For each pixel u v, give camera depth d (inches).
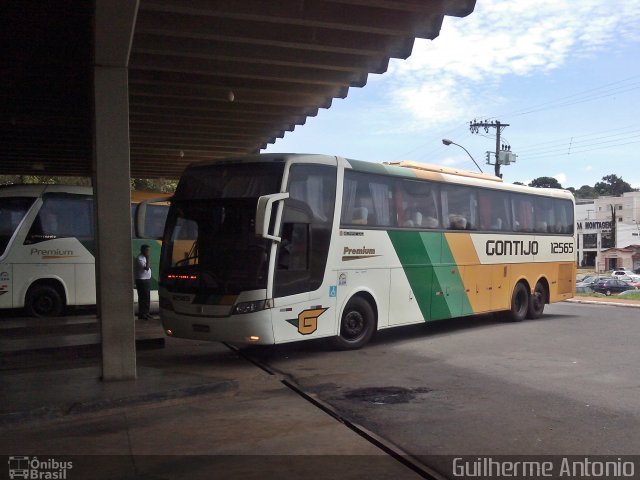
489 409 284.5
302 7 354.9
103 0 262.4
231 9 343.0
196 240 397.7
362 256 442.9
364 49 400.5
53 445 235.5
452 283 528.4
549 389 323.6
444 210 525.3
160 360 413.1
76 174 853.8
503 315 629.6
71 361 401.4
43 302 579.8
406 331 553.6
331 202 419.2
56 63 400.2
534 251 647.8
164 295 403.9
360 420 267.3
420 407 288.4
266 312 370.9
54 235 584.4
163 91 485.7
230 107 535.5
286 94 505.0
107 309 319.3
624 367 383.2
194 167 418.6
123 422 267.0
